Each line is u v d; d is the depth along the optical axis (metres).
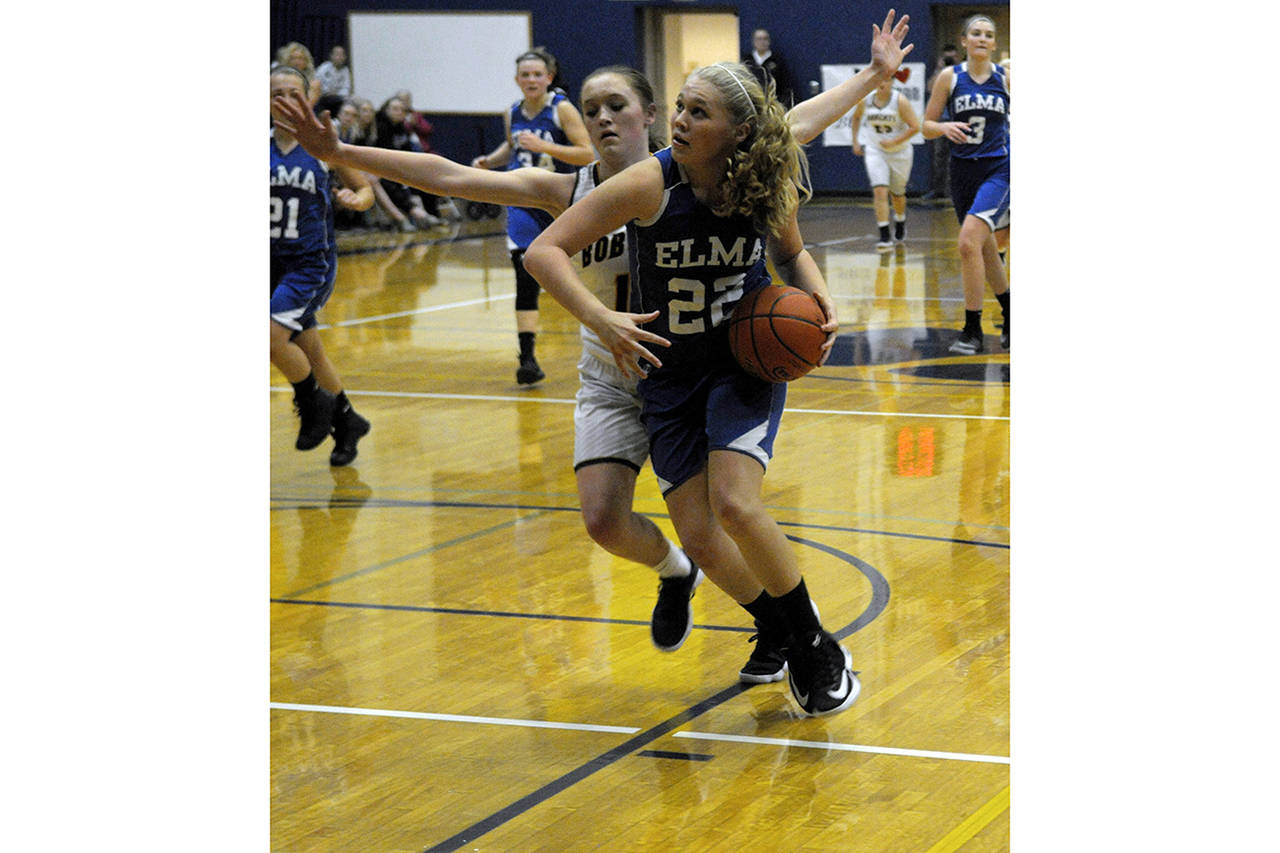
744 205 3.59
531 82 9.39
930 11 22.75
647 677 4.32
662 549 4.15
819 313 3.73
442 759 3.73
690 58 26.23
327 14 24.81
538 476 6.99
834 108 4.13
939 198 23.67
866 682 4.18
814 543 5.62
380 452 7.57
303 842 3.24
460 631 4.78
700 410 3.88
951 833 3.19
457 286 14.73
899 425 7.81
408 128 20.94
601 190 3.57
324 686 4.29
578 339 11.19
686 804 3.40
